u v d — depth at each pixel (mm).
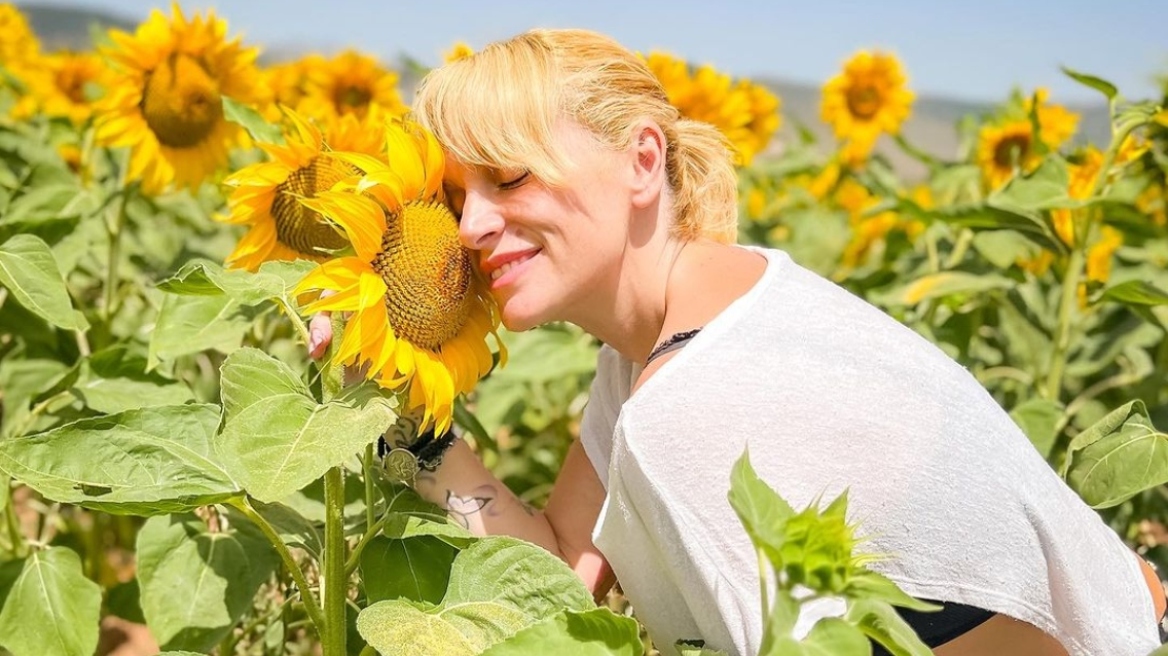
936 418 1983
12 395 3170
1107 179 3439
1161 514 3758
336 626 2084
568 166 2031
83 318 2498
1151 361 4379
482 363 2152
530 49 2066
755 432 1919
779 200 7605
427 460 2234
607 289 2168
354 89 4508
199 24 3520
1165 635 2236
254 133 2865
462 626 1909
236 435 1798
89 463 2023
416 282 1989
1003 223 3531
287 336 3656
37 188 3436
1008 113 4969
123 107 3512
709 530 1916
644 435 1922
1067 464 2625
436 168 2053
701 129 2229
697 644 2057
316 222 2357
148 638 4160
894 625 1570
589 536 2441
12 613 2402
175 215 4770
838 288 2158
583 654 1731
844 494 1506
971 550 1962
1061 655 2109
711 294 2125
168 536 2385
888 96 6270
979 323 4238
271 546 2424
